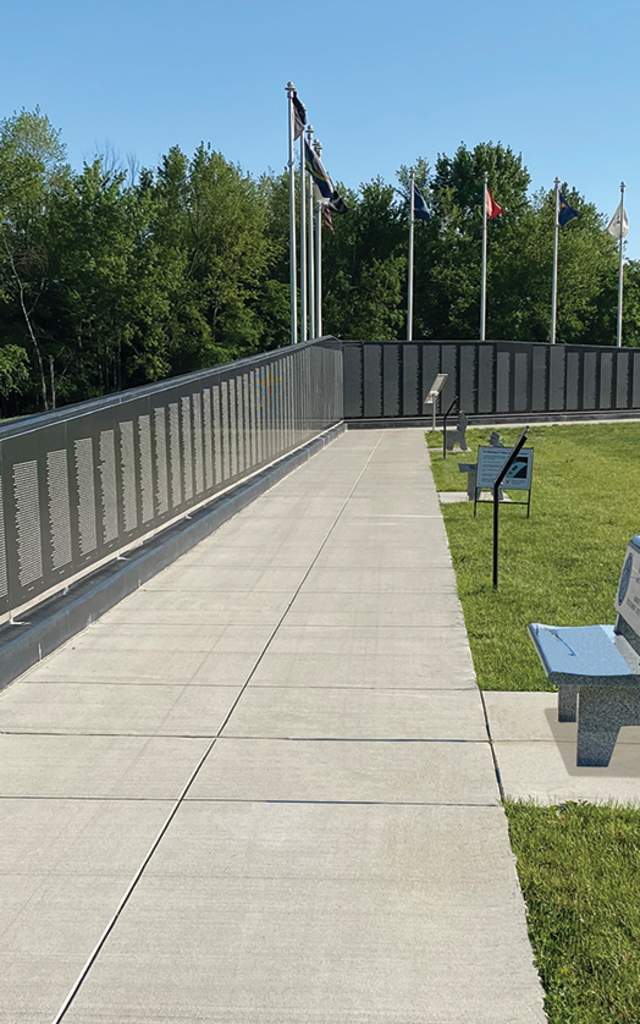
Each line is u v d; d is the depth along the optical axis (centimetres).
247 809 432
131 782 462
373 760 484
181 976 313
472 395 3291
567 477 1759
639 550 510
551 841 394
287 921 343
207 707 565
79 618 735
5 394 4675
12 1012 296
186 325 5425
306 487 1616
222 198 5559
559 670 466
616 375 3603
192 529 1084
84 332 4959
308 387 2323
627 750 495
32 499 710
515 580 875
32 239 4909
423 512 1320
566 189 7019
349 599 827
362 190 6700
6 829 416
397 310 6444
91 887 368
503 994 302
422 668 632
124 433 931
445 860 384
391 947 327
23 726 538
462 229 6931
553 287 4028
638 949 320
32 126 5344
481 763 479
